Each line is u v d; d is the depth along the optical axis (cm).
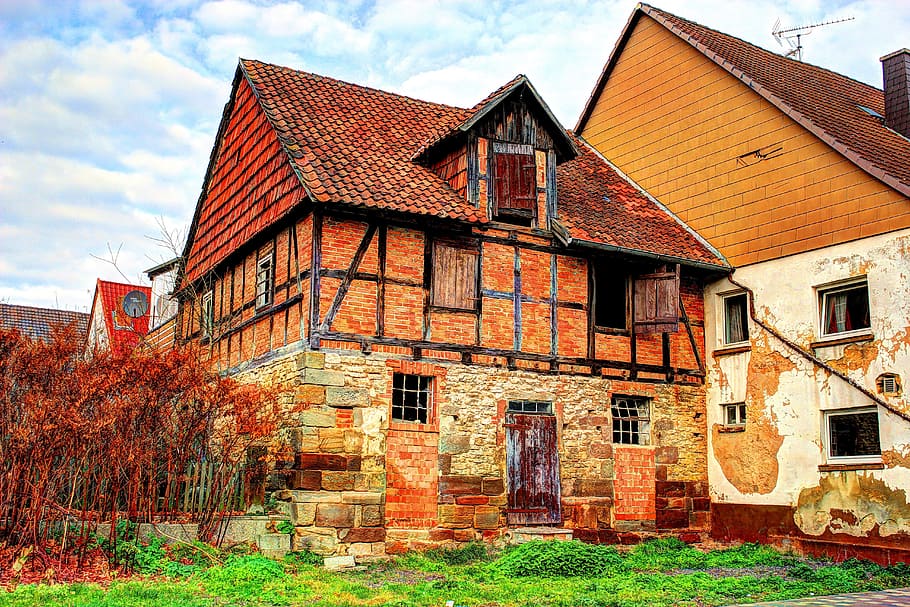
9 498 1069
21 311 3528
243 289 1744
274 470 1407
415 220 1482
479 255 1556
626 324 1717
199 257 2070
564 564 1223
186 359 1272
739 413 1733
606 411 1648
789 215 1647
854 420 1519
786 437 1612
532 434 1555
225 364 1789
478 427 1499
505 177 1595
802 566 1299
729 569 1367
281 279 1537
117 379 1154
